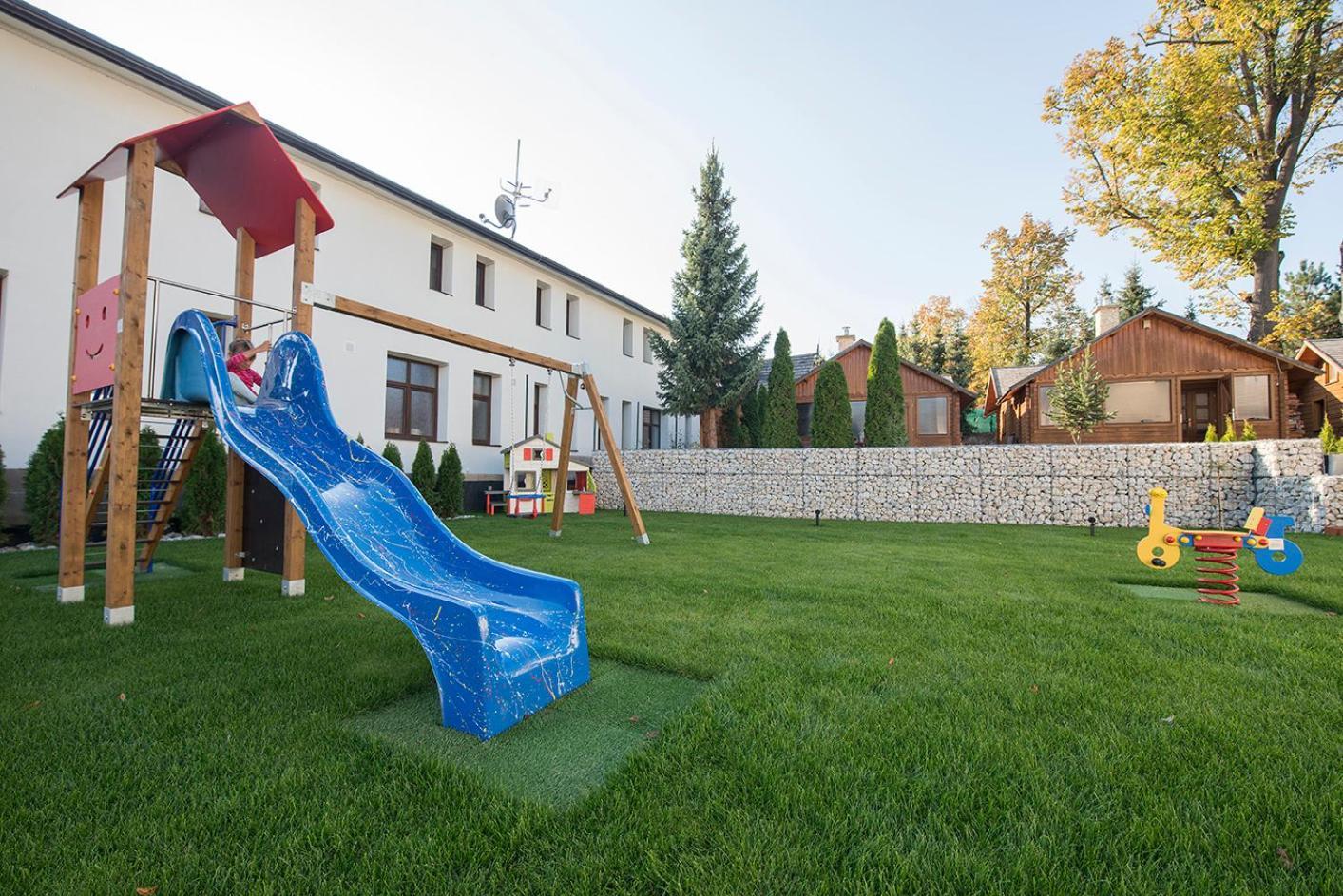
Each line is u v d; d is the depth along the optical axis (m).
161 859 1.62
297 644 3.60
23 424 7.67
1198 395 18.81
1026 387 19.69
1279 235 18.89
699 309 18.34
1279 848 1.68
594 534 9.91
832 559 7.23
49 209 7.90
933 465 13.59
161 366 8.88
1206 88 18.14
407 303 12.84
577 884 1.52
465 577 3.55
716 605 4.65
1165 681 2.99
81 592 4.79
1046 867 1.58
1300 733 2.39
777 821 1.77
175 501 5.95
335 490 3.87
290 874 1.54
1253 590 5.51
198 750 2.23
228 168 5.19
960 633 3.87
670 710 2.70
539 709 2.67
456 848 1.66
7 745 2.27
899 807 1.87
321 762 2.15
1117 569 6.48
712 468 15.91
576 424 18.22
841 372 17.83
